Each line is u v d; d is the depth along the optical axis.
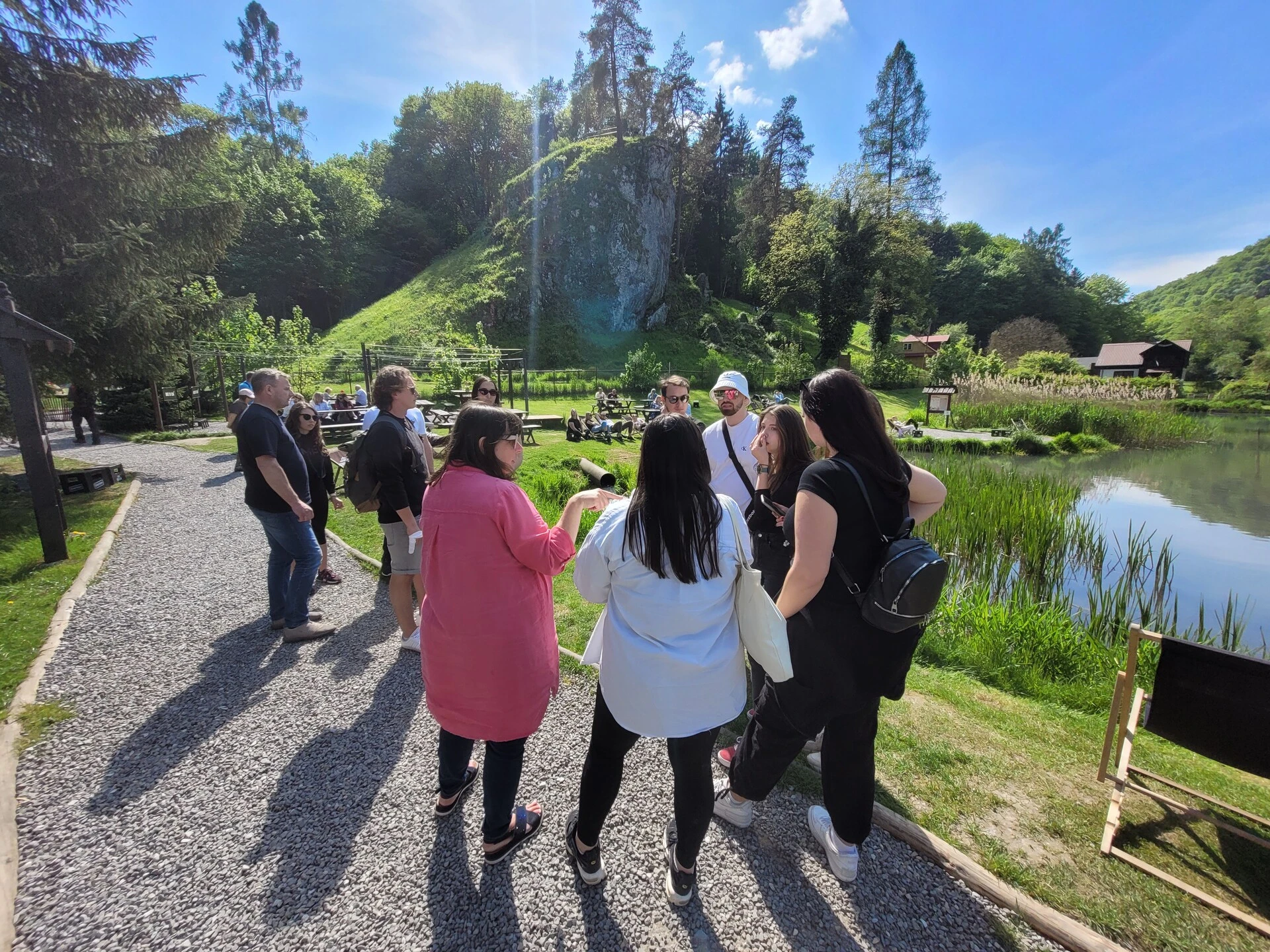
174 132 10.26
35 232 8.52
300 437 4.88
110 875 2.02
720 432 3.36
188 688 3.23
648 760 2.72
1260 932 1.85
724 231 57.28
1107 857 2.18
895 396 32.84
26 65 8.11
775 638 1.68
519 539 1.84
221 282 39.69
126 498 7.76
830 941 1.84
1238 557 8.33
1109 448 18.98
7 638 3.73
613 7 40.66
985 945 1.83
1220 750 2.09
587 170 40.34
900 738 2.96
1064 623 4.92
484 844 2.07
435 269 44.88
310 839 2.20
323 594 4.65
